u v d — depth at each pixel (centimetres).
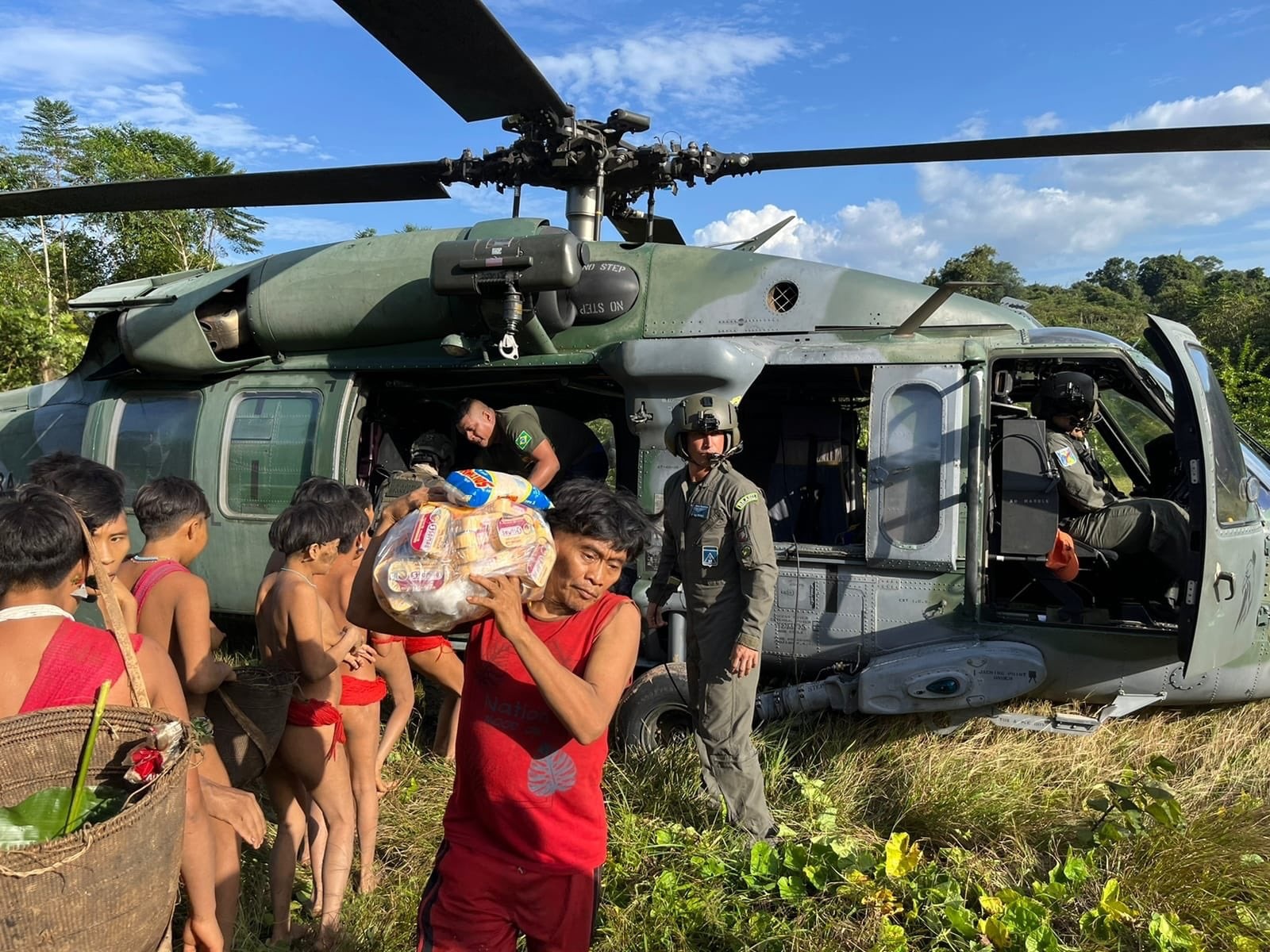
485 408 479
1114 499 457
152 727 178
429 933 194
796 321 457
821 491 491
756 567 336
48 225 2566
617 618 198
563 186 494
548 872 191
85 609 495
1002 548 401
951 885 309
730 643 346
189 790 204
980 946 280
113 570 247
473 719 197
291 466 512
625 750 423
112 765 178
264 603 287
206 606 268
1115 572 460
